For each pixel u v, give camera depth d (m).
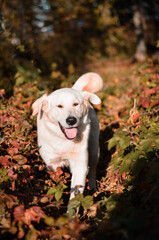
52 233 2.29
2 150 3.39
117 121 5.27
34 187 2.95
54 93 3.31
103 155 4.49
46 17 14.05
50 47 12.64
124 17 19.17
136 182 2.83
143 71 7.61
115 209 2.41
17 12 9.80
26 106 4.71
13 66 6.97
